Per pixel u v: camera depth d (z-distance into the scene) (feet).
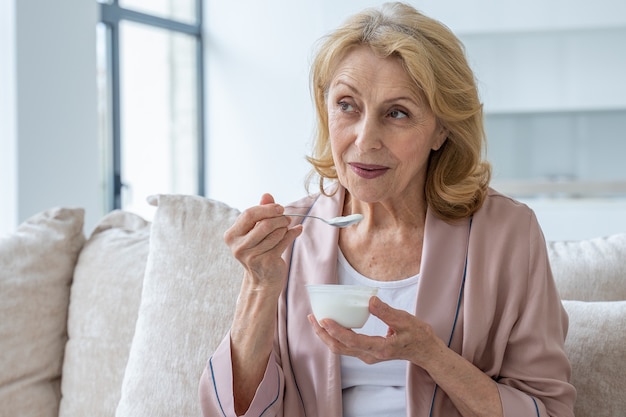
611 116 19.56
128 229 6.45
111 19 17.20
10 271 6.01
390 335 4.41
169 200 5.79
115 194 17.29
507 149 20.11
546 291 4.88
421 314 4.83
